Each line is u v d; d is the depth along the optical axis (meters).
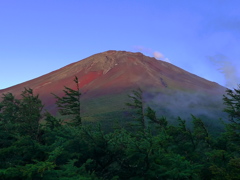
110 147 15.96
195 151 19.81
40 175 9.29
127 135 18.42
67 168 11.50
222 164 16.48
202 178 16.69
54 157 10.81
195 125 22.23
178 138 20.73
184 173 13.41
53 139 17.33
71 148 15.84
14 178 9.30
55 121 23.61
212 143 19.91
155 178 14.38
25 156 12.98
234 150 19.05
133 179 14.40
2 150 11.83
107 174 16.20
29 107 20.12
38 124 18.22
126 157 15.23
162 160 15.17
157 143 15.30
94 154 16.16
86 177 11.19
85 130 16.67
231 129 19.72
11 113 26.58
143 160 14.57
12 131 17.08
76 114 31.55
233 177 13.67
